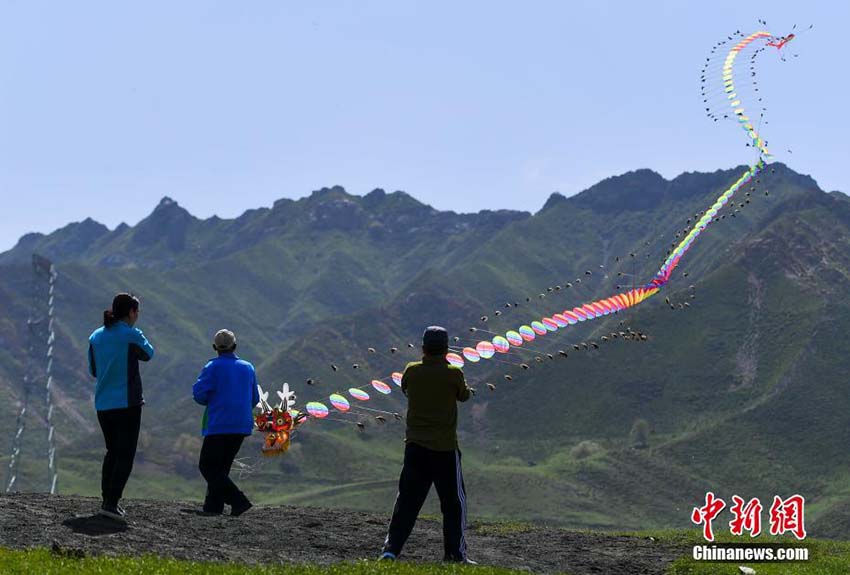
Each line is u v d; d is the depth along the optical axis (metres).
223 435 15.33
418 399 11.92
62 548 10.80
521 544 15.67
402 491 11.91
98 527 12.77
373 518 16.91
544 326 26.02
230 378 15.42
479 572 11.03
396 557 11.74
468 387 12.08
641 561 14.27
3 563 9.83
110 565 10.06
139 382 13.38
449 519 12.02
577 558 14.28
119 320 13.35
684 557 14.63
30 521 12.74
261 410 18.05
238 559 11.78
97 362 13.28
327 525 15.27
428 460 11.88
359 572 10.61
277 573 10.43
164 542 12.37
